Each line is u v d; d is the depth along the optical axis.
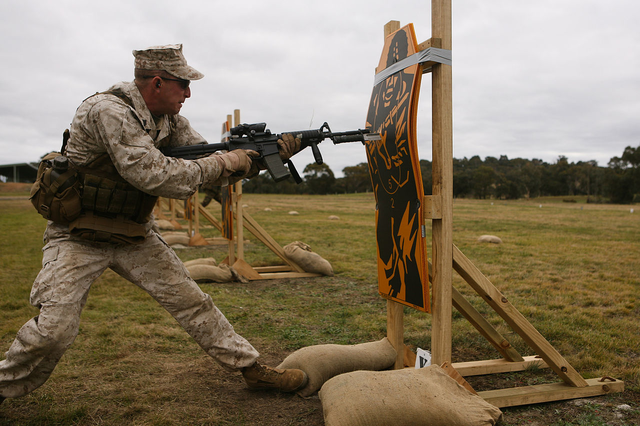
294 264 7.33
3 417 2.43
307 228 16.53
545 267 7.92
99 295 5.57
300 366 2.83
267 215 24.41
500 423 2.46
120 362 3.34
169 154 2.47
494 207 41.88
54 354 2.15
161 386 2.90
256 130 2.49
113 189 2.22
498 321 4.68
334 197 70.94
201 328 2.55
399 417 2.07
